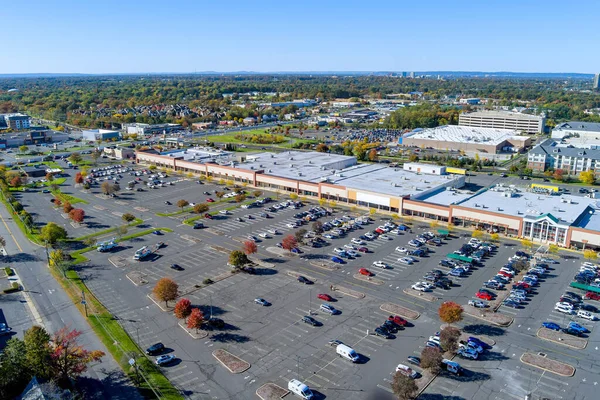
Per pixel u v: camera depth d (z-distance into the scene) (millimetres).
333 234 132750
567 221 124938
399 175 184125
